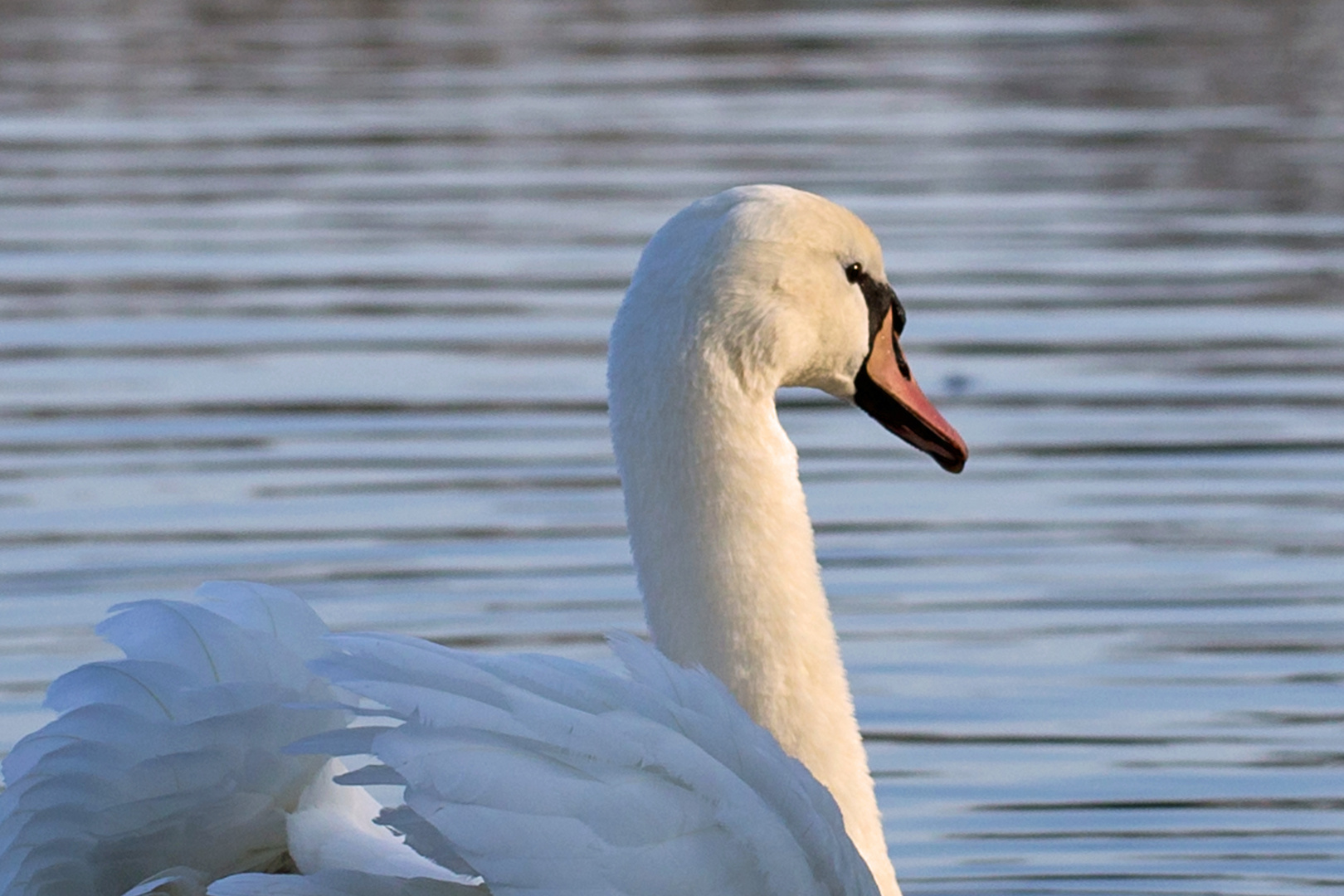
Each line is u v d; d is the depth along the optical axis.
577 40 29.33
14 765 6.09
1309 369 16.19
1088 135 23.62
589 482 14.17
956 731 11.04
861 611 12.42
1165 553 13.14
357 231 20.02
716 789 5.74
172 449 14.64
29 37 30.11
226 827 6.22
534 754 5.61
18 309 17.72
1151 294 18.09
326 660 5.60
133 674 6.03
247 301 17.92
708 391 6.93
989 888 9.57
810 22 30.42
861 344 7.32
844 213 7.21
